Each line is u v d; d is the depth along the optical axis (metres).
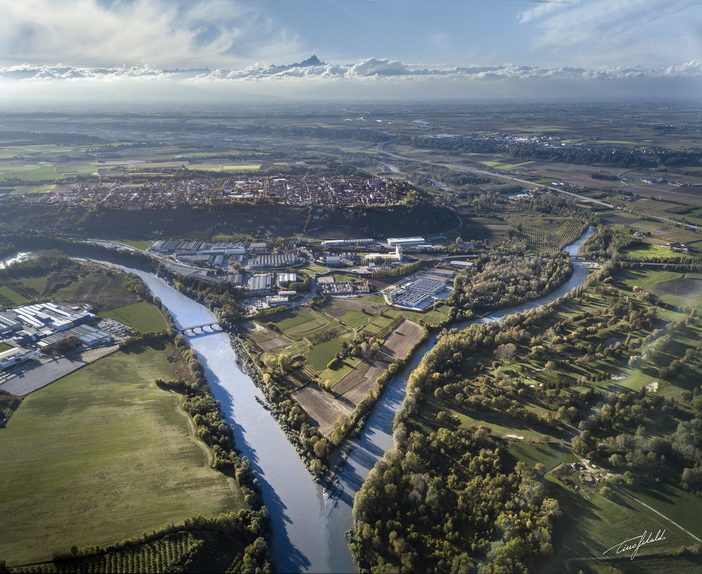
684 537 159.00
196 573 154.25
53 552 156.62
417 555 157.62
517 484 180.12
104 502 177.12
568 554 155.00
